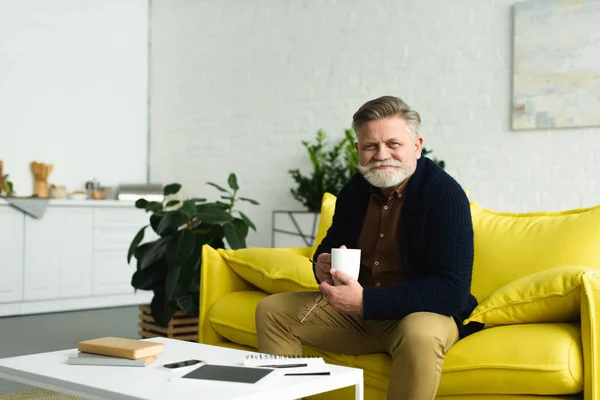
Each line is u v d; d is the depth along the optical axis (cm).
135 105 628
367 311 192
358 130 208
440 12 460
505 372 185
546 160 416
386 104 204
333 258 193
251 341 252
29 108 562
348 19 505
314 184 483
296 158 531
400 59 478
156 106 630
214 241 371
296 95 532
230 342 270
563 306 192
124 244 559
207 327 276
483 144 440
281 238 497
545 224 237
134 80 627
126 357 172
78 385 155
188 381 155
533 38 416
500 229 244
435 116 461
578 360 181
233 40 572
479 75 442
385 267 213
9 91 551
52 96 575
